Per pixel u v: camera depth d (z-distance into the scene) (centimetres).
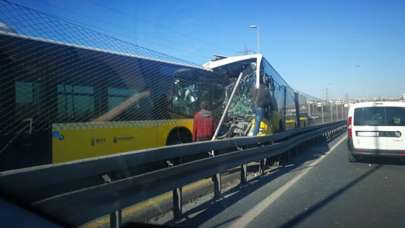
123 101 920
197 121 1033
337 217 611
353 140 1222
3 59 668
